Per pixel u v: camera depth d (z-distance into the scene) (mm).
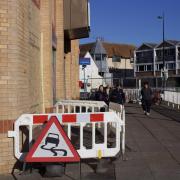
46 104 14578
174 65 103062
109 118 9586
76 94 28938
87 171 9453
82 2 19719
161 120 21000
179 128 17359
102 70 96812
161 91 38875
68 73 24047
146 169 9562
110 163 10203
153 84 67188
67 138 8516
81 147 9531
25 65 10375
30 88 11375
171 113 25859
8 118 9305
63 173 9219
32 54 11945
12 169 9336
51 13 15336
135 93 39094
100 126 13078
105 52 98125
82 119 9414
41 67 14250
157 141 13594
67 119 9297
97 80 75688
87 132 14125
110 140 12008
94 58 96875
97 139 12422
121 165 9984
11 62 9359
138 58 111750
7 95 9328
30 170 9406
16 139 9188
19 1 9648
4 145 9266
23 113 9969
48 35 14469
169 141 13602
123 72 110500
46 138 8500
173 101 33000
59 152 8516
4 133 9273
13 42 9367
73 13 19641
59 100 17062
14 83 9391
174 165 9969
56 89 18703
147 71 109125
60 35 18969
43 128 8961
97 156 9602
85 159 10586
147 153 11438
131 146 12555
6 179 8820
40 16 14047
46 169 8961
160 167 9766
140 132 15977
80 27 19578
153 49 107812
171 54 104000
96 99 21891
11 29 9336
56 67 18781
